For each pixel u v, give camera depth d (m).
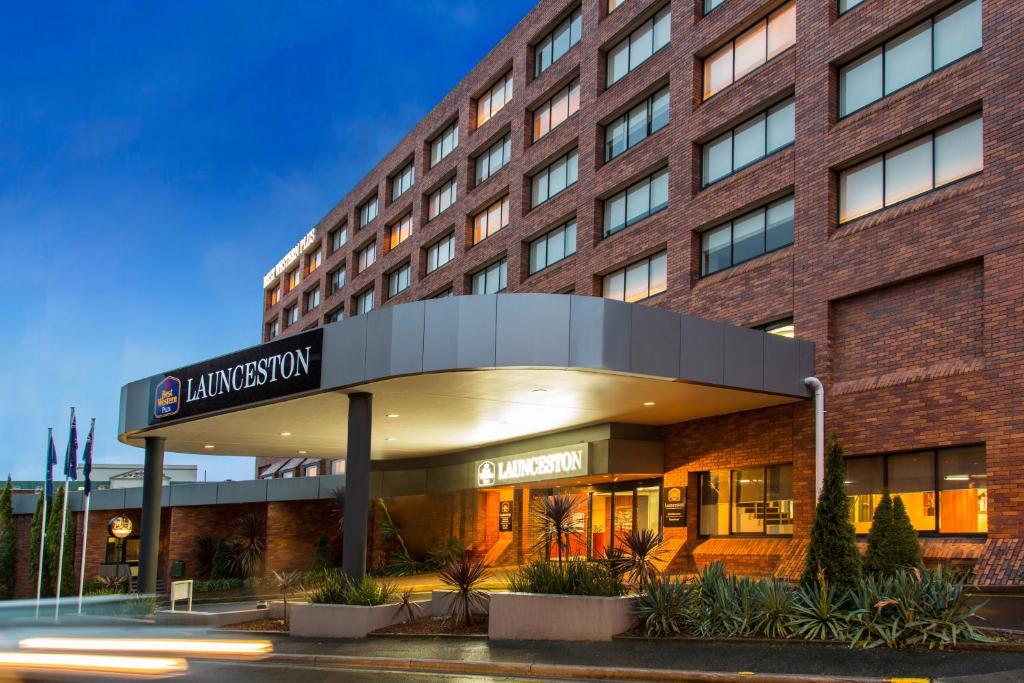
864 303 22.12
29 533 52.12
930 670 11.72
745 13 27.14
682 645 14.84
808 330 23.19
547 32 39.69
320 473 62.22
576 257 34.09
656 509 28.27
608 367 19.41
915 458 20.42
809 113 24.19
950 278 20.14
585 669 13.48
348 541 21.64
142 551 30.61
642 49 32.62
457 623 18.88
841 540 15.33
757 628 14.83
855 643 13.50
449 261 46.62
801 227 23.91
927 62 21.53
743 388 21.38
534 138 39.72
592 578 17.16
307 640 19.33
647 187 31.22
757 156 26.41
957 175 20.41
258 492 45.97
